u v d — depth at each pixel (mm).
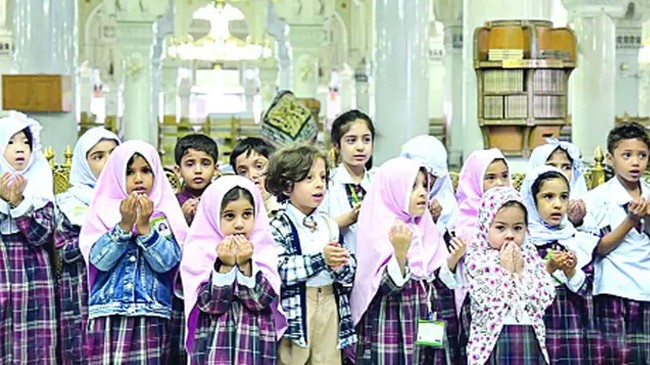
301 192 4449
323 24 22812
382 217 4453
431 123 25844
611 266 4879
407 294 4477
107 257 4398
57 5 10562
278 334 4340
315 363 4426
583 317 4867
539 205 4805
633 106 22000
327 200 4922
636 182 5102
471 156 5133
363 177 5027
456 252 4543
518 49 8234
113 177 4617
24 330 4809
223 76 33562
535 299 4383
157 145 20969
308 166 4438
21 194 4773
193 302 4234
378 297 4469
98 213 4590
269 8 27703
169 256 4434
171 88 31469
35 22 10484
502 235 4426
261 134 6578
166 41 25422
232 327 4234
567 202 4859
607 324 4902
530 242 4523
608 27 13695
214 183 4312
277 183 4484
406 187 4418
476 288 4406
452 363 4832
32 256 4883
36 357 4836
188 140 5211
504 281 4371
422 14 10062
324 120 22828
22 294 4809
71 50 10703
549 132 8344
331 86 30062
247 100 34000
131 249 4492
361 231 4504
